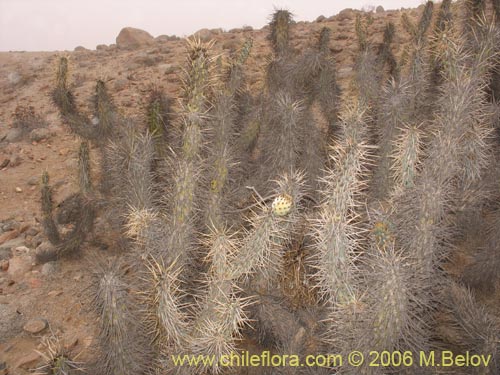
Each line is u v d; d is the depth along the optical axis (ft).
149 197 11.57
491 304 10.78
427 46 15.28
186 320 9.80
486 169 12.01
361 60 14.37
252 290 10.08
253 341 10.52
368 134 12.53
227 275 8.21
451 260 11.40
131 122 12.98
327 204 8.04
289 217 8.79
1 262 15.05
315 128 13.58
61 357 8.04
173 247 9.69
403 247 9.03
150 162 12.33
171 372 8.38
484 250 10.94
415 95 12.59
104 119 14.66
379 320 7.34
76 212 15.21
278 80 15.35
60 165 22.65
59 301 13.02
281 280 10.57
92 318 12.12
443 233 9.69
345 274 7.95
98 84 14.92
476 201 11.43
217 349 7.80
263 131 14.29
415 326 8.29
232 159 12.50
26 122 27.27
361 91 13.79
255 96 16.67
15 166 22.95
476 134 10.18
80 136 15.58
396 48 25.52
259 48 32.17
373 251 8.48
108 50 46.91
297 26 37.81
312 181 12.75
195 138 9.66
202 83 9.50
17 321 12.26
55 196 19.08
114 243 14.75
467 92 9.37
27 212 18.45
